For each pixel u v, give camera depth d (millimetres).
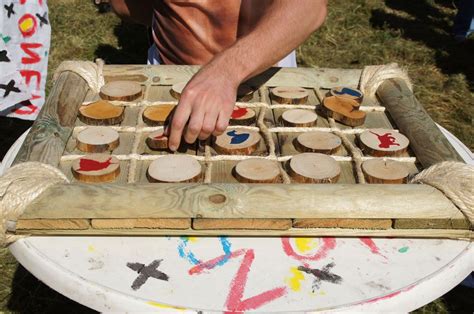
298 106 1200
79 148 1022
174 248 841
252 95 1244
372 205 846
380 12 3539
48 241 845
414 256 843
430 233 865
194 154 1021
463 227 859
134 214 822
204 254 833
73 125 1096
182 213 824
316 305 753
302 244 858
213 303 751
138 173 961
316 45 3115
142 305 747
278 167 963
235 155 1013
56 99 1135
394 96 1208
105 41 3033
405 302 777
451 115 2547
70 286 776
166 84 1271
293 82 1292
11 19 1578
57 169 921
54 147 992
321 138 1066
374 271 813
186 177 924
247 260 824
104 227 833
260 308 746
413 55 3041
